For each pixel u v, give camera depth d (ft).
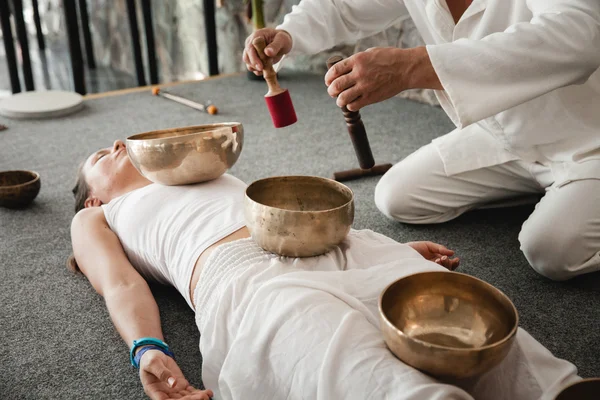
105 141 9.78
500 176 6.48
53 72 17.70
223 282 4.07
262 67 5.07
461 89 4.39
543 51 4.32
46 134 10.17
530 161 6.02
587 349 4.59
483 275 5.66
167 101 12.12
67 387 4.26
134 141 5.03
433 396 2.91
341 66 4.48
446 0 5.76
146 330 4.35
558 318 4.99
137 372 4.42
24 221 7.05
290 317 3.48
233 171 8.37
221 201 4.91
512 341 3.05
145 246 4.98
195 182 5.20
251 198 4.61
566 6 4.41
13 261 6.12
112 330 4.95
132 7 13.00
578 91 5.41
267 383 3.51
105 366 4.50
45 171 8.58
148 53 13.46
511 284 5.50
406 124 10.44
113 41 19.01
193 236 4.64
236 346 3.62
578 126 5.52
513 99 4.42
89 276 5.01
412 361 3.09
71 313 5.19
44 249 6.37
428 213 6.65
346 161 8.72
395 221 6.82
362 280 3.89
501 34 4.42
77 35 12.53
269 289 3.69
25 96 11.80
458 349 2.93
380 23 7.02
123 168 5.88
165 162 4.97
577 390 3.01
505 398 3.46
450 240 6.35
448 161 6.41
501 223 6.73
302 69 14.34
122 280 4.78
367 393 3.09
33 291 5.55
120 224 5.20
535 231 5.39
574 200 5.25
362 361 3.17
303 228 4.04
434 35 6.00
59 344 4.76
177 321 5.03
